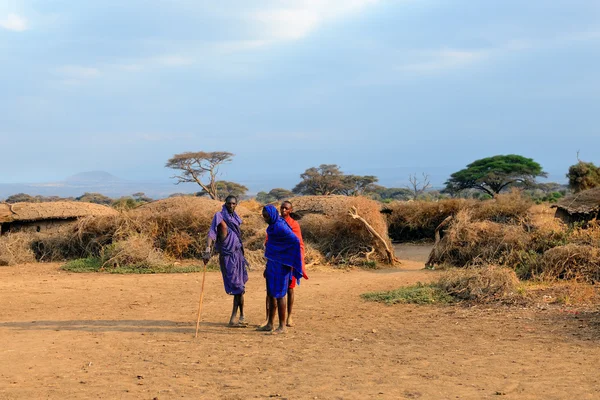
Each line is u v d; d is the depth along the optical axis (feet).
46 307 35.70
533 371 19.40
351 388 17.94
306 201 74.84
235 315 29.37
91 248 64.85
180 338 26.53
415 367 20.45
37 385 18.99
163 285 45.50
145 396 17.56
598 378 18.31
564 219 72.02
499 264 49.96
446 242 56.54
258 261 58.18
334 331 27.78
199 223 64.28
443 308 33.40
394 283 45.47
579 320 27.86
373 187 229.45
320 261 60.34
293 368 20.79
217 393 17.75
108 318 31.83
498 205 65.92
